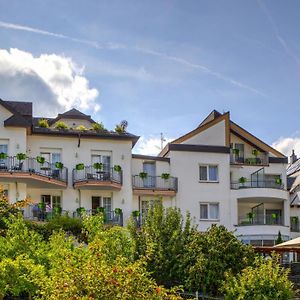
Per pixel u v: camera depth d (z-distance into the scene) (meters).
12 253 20.30
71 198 41.09
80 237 31.02
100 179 41.31
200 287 21.09
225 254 21.33
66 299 12.80
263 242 44.59
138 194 42.72
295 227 48.62
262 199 46.12
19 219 21.84
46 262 19.67
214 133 46.59
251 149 48.56
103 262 13.95
